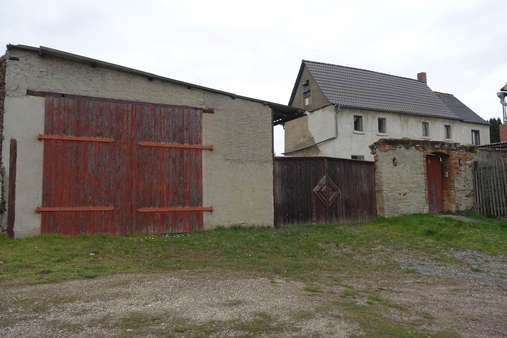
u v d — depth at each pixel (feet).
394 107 92.63
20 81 32.73
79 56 34.17
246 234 36.96
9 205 31.63
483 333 15.99
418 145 50.03
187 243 32.78
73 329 14.30
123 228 35.40
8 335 13.74
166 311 16.31
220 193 39.81
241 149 41.24
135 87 37.01
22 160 32.30
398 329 15.57
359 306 18.38
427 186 50.52
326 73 93.35
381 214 47.21
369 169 48.37
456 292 22.36
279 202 42.86
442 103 103.91
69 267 24.32
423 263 29.68
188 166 38.63
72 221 33.60
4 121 31.96
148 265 25.73
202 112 39.73
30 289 19.53
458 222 43.39
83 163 34.35
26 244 29.48
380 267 28.19
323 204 44.83
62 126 33.86
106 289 19.60
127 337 13.65
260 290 20.02
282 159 43.50
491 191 51.31
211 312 16.31
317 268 26.94
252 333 14.26
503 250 33.71
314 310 17.12
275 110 44.68
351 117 86.74
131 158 36.22
